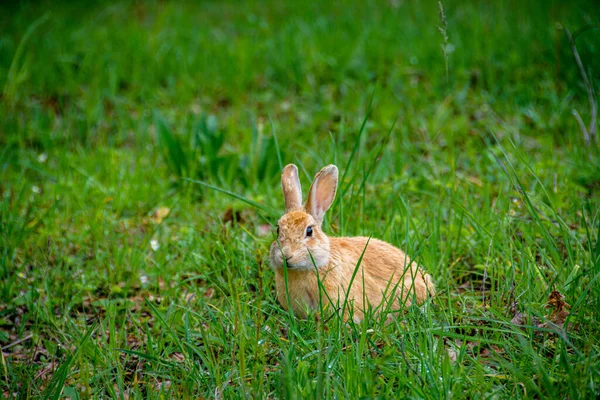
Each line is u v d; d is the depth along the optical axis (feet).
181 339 26.32
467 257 31.32
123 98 56.39
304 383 21.47
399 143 44.21
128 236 35.88
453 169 36.37
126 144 49.39
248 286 29.89
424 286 27.45
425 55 58.23
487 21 63.82
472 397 20.84
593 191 36.22
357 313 26.61
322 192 29.17
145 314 30.22
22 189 39.96
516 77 53.42
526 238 30.04
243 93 56.54
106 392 24.06
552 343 23.76
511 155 40.93
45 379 25.39
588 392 20.42
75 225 37.40
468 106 50.14
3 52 64.13
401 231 32.63
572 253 28.25
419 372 21.79
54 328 28.73
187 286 30.63
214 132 44.21
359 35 63.98
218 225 34.65
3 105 52.80
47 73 60.03
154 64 61.31
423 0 74.49
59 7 83.25
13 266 33.68
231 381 22.94
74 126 51.01
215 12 80.12
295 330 24.02
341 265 26.78
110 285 31.96
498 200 34.12
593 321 23.85
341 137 42.47
